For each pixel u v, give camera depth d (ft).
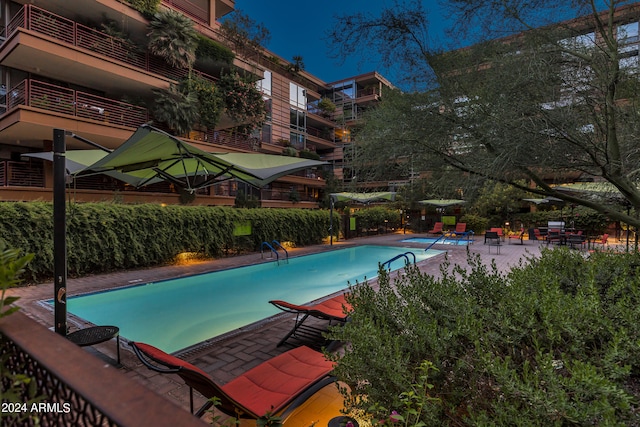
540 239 59.52
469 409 5.35
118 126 44.16
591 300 6.88
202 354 13.30
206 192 61.72
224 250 42.80
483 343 6.17
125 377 2.82
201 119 56.44
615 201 13.43
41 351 3.34
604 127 9.81
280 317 18.44
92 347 13.92
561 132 8.77
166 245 34.86
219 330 18.78
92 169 16.51
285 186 90.53
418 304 8.21
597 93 9.61
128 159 15.57
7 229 24.36
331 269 38.29
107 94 50.98
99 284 26.13
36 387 3.45
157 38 48.83
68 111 41.50
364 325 7.02
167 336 17.87
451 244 56.54
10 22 41.11
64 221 11.06
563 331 6.37
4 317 4.30
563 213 63.52
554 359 6.33
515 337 6.42
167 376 11.23
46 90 39.99
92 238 28.91
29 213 25.29
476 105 9.25
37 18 40.04
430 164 10.14
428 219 83.10
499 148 8.94
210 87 56.85
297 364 9.82
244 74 65.98
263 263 38.60
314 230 54.90
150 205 34.09
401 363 5.95
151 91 50.98
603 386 4.22
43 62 40.42
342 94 115.96
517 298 7.41
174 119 50.55
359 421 7.67
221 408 7.87
